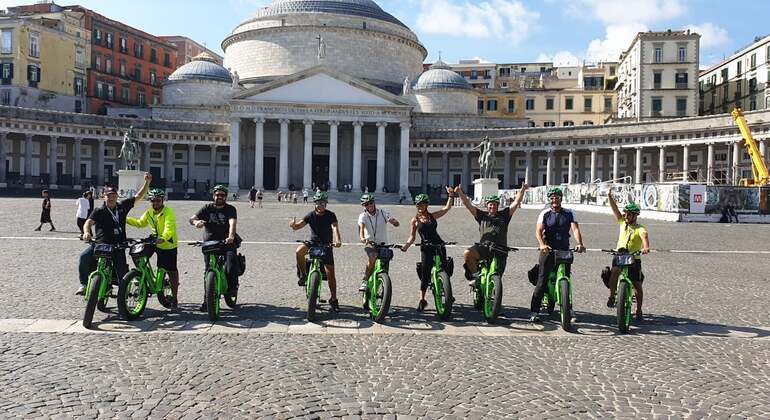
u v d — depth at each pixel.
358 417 7.18
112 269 12.09
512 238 28.89
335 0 97.94
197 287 15.20
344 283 16.22
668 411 7.54
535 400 7.84
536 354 9.91
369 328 11.42
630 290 11.45
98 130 82.50
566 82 117.75
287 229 31.77
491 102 112.56
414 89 98.19
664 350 10.25
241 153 89.19
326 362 9.27
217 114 93.12
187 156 91.44
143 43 107.31
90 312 11.03
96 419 7.00
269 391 7.98
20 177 78.62
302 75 82.50
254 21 98.56
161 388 8.02
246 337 10.63
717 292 15.71
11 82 84.81
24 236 26.34
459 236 30.05
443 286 12.20
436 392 8.06
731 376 8.91
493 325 11.85
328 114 82.94
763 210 42.25
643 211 46.94
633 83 92.25
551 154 87.94
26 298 13.48
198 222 12.10
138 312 11.82
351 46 95.38
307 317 12.09
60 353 9.49
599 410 7.54
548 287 12.25
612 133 83.06
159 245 12.49
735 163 72.25
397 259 21.11
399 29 100.06
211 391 7.95
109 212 12.14
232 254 12.35
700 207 42.09
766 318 12.74
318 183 91.44
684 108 86.44
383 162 83.56
